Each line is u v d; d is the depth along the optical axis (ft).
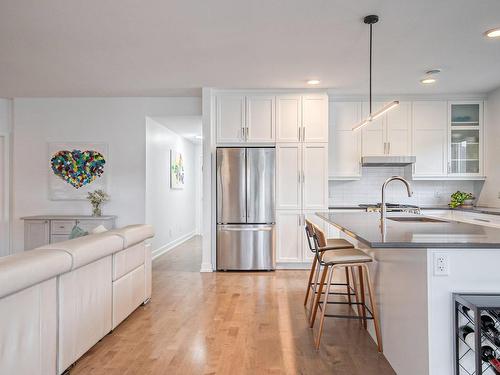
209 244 17.24
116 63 13.65
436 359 5.94
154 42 11.62
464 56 12.91
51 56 12.89
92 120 19.12
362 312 10.21
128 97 19.03
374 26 10.44
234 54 12.70
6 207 19.29
